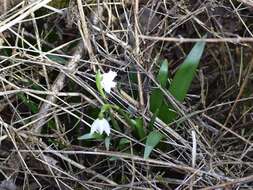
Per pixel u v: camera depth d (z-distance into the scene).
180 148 0.31
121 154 0.29
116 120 0.31
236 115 0.33
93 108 0.32
